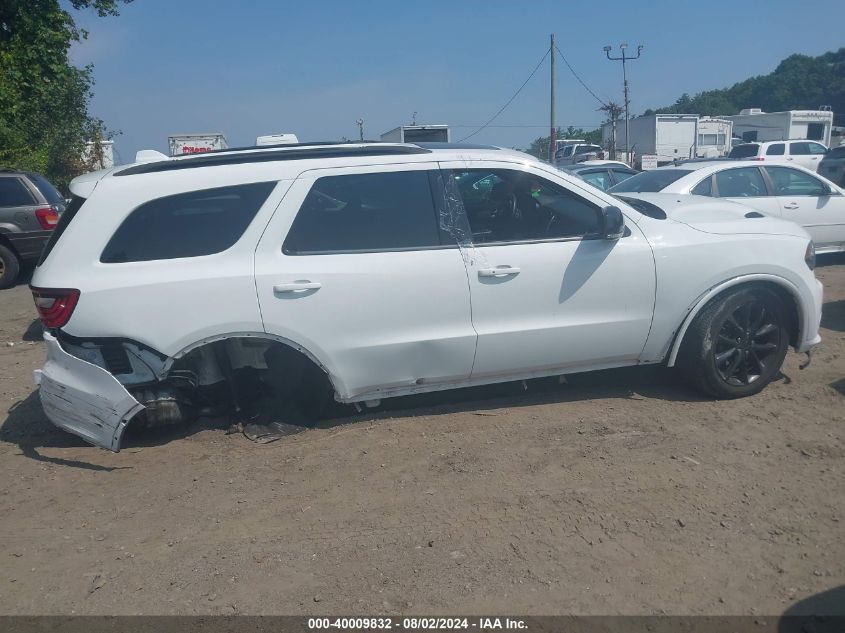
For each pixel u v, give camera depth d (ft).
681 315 15.88
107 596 10.68
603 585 10.43
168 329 14.03
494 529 11.87
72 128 84.38
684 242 15.75
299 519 12.44
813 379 17.78
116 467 14.62
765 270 16.01
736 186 30.94
